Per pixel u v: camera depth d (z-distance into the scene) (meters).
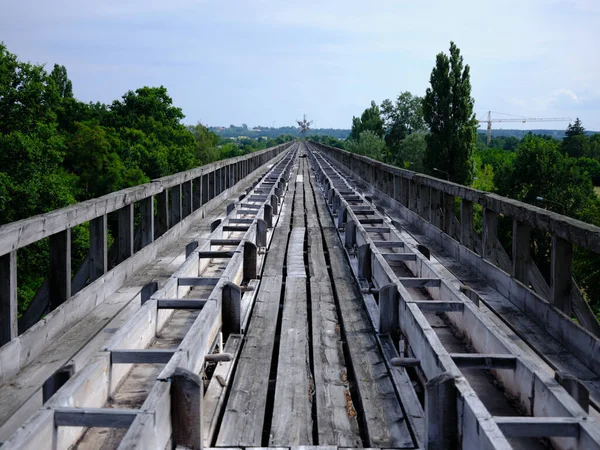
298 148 69.38
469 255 6.77
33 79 26.50
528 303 4.94
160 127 53.12
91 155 36.69
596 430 2.22
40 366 3.88
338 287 6.14
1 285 3.85
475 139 39.34
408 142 59.16
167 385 2.53
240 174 19.05
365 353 4.23
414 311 3.79
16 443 2.06
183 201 10.54
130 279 6.22
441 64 38.22
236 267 5.34
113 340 3.19
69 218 4.70
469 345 3.98
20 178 22.22
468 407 2.40
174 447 2.60
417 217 9.95
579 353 3.99
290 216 11.52
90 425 2.36
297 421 3.21
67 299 4.79
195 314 4.68
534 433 2.30
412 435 3.03
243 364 3.99
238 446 2.88
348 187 14.15
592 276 21.03
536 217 4.79
